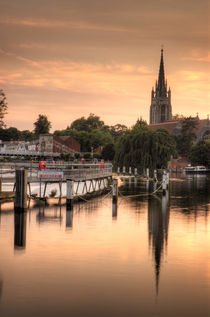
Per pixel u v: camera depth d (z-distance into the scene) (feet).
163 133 309.83
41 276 51.85
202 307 43.11
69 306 42.86
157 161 300.40
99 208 116.78
